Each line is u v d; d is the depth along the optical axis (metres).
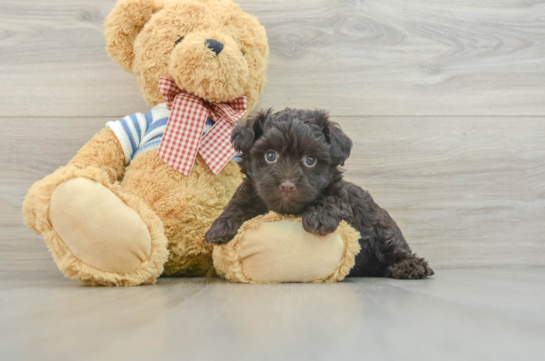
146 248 1.67
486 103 2.64
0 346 0.72
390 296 1.27
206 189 1.97
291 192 1.53
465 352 0.69
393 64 2.60
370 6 2.59
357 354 0.68
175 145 1.93
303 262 1.62
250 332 0.82
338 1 2.57
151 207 1.89
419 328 0.86
